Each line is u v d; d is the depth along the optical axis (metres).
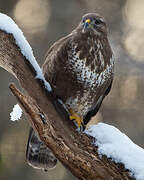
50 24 22.41
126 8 23.70
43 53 21.80
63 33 22.36
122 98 22.30
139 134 21.83
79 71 11.90
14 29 10.27
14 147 19.39
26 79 10.54
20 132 19.78
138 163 10.16
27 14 22.34
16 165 19.12
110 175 10.18
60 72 11.87
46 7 22.64
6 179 18.88
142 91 22.41
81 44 11.95
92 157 10.28
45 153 12.72
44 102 10.70
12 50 10.33
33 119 10.16
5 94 20.03
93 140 10.50
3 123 19.88
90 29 12.15
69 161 10.34
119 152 10.27
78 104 12.32
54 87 12.02
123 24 23.62
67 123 10.81
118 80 22.47
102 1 23.38
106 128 10.66
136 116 22.11
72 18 22.73
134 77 22.56
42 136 10.27
